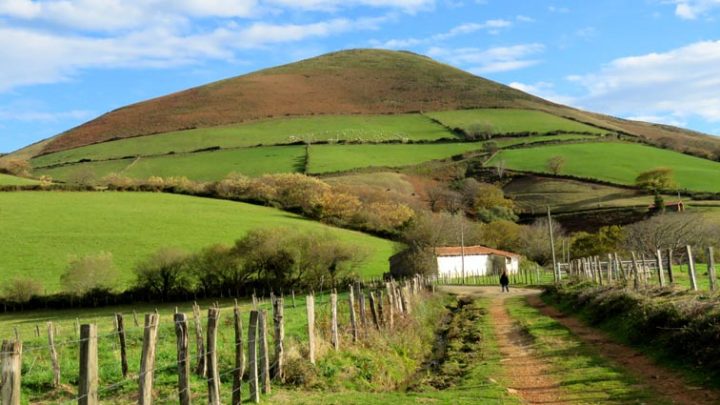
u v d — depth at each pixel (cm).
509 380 1692
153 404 1481
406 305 3116
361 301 2333
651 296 2348
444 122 16625
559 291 4047
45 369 1881
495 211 11062
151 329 1054
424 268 6769
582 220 10600
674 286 2531
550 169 12850
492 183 12800
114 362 1966
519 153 14100
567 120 17500
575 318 2894
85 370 883
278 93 19562
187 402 1163
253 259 6425
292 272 6512
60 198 9581
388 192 11150
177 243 7588
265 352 1534
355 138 14775
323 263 6500
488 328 2934
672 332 1789
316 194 10206
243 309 4309
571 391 1477
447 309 4206
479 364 2009
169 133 15225
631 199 11081
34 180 10869
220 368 1759
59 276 6450
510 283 7025
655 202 10262
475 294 5350
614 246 7975
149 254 6731
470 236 9244
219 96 18962
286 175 10869
